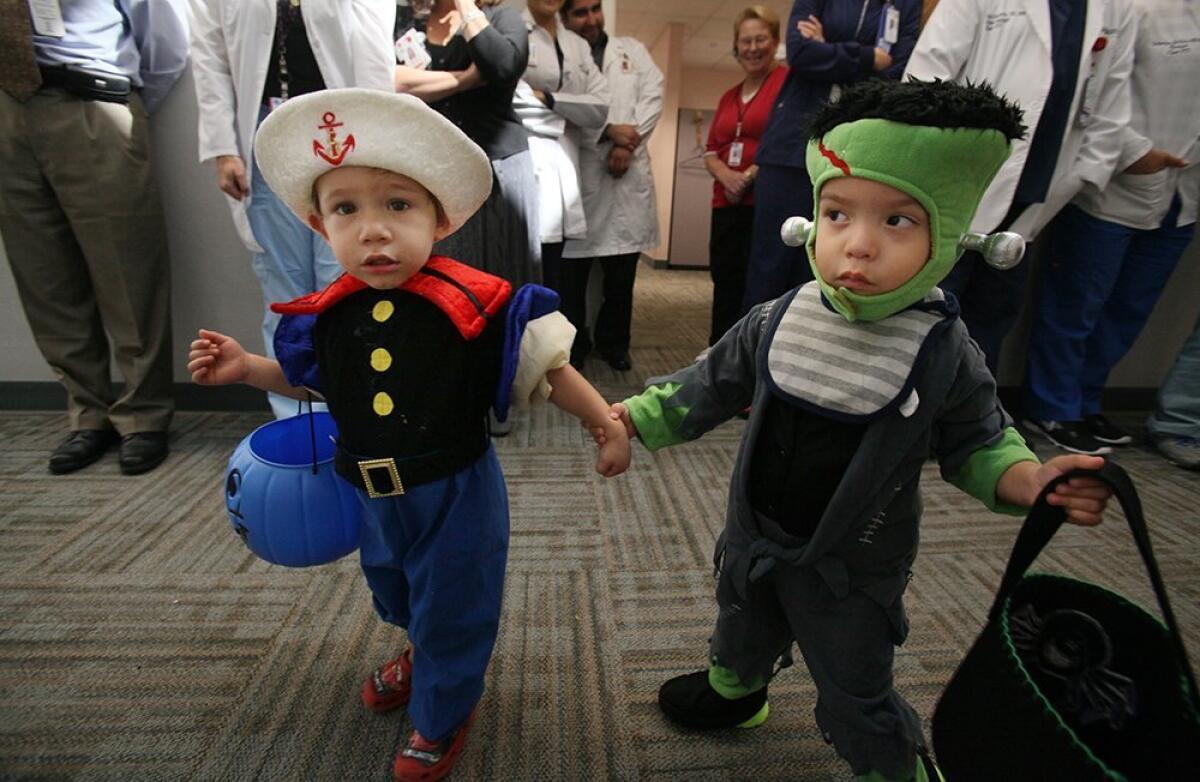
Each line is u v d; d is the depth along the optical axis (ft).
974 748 1.70
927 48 5.35
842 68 5.61
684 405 2.53
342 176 2.07
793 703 3.21
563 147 7.13
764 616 2.53
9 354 6.44
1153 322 7.43
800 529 2.23
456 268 2.39
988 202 5.37
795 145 5.92
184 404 6.74
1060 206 5.83
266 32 4.67
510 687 3.25
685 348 10.05
